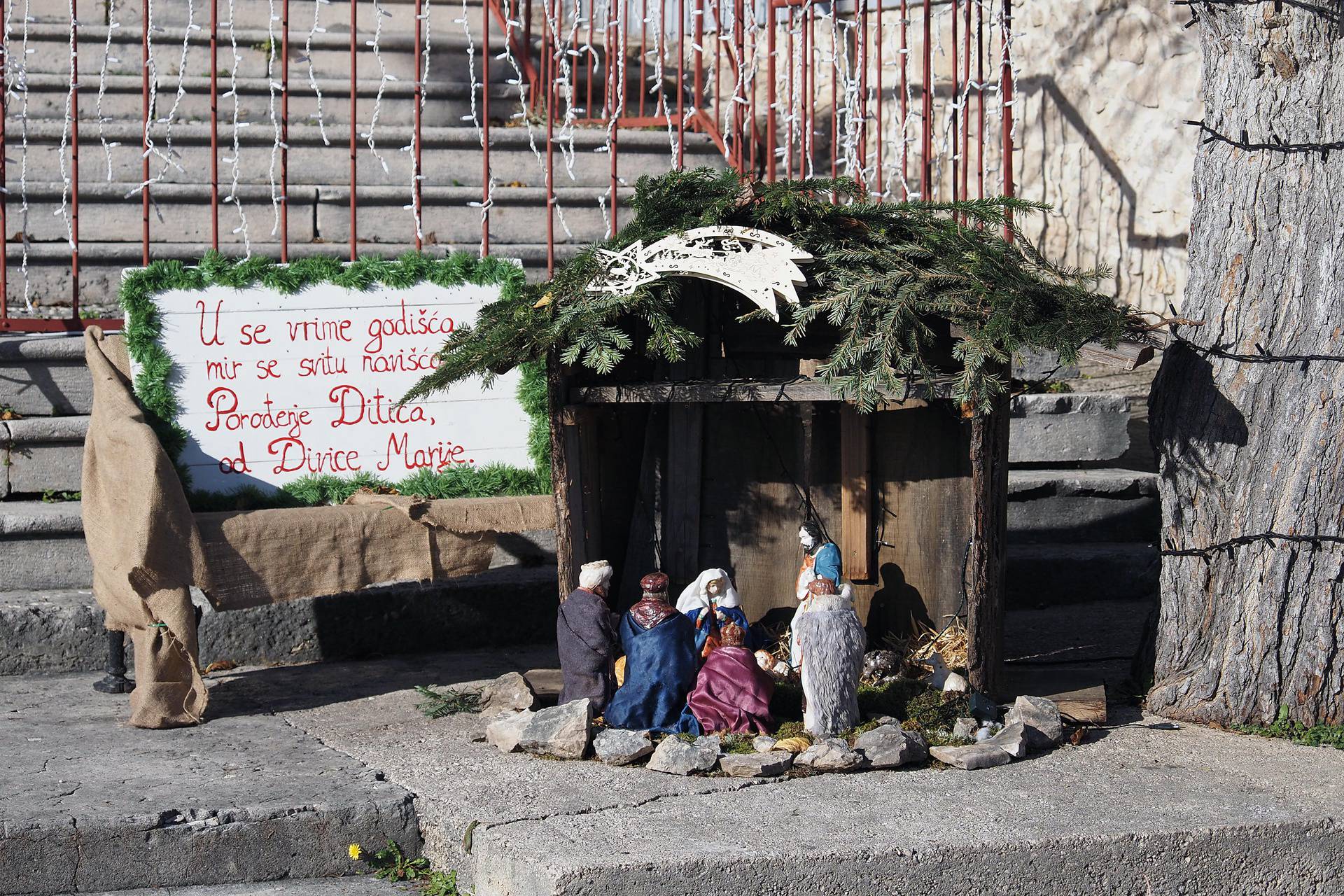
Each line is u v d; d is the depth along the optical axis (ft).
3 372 20.86
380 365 19.58
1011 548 24.20
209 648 19.88
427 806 14.15
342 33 30.73
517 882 12.62
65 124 26.61
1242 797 14.49
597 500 18.79
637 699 16.21
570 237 27.61
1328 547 16.60
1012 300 15.88
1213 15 17.22
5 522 19.49
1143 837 13.41
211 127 24.53
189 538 16.85
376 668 19.99
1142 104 29.32
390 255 24.93
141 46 29.40
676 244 16.47
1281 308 16.81
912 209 17.37
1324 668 16.66
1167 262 28.91
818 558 17.22
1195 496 17.37
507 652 21.04
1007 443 16.99
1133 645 20.98
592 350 16.07
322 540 17.70
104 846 13.35
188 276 18.85
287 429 19.22
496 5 31.96
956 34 24.84
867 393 15.69
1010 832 13.34
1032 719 16.19
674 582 19.21
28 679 18.95
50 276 24.64
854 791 14.48
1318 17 16.53
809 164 26.71
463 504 18.57
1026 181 31.94
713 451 19.44
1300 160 16.71
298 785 14.60
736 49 30.91
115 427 17.26
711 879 12.46
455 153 28.66
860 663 16.17
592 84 32.60
